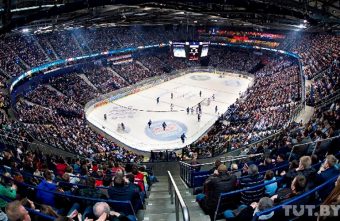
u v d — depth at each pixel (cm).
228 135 3134
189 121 4384
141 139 3788
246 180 848
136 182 1024
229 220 639
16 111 3142
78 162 1695
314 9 2455
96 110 4862
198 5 2789
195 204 888
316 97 2941
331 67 3669
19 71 4675
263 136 2489
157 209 897
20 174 1073
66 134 2989
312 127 1634
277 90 4591
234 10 2694
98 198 762
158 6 2811
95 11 3275
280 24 4169
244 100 4788
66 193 832
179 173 2002
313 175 683
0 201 677
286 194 655
